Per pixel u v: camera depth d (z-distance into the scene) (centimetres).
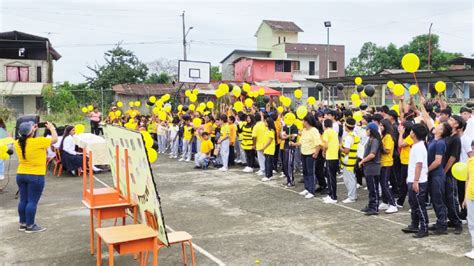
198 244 632
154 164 1426
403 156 795
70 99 3033
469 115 808
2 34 3859
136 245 452
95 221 755
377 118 795
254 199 911
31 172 688
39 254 599
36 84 3856
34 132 698
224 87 1376
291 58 4488
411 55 749
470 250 582
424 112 803
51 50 4147
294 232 681
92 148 1210
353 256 572
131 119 1738
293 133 1015
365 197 909
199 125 1387
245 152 1277
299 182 1070
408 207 823
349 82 2192
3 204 895
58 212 823
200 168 1327
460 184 698
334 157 856
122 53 4069
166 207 854
